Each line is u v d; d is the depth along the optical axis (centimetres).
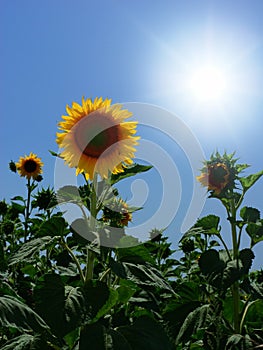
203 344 116
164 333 98
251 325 126
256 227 124
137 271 98
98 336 89
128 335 95
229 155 131
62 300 88
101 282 94
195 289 131
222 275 112
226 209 129
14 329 128
